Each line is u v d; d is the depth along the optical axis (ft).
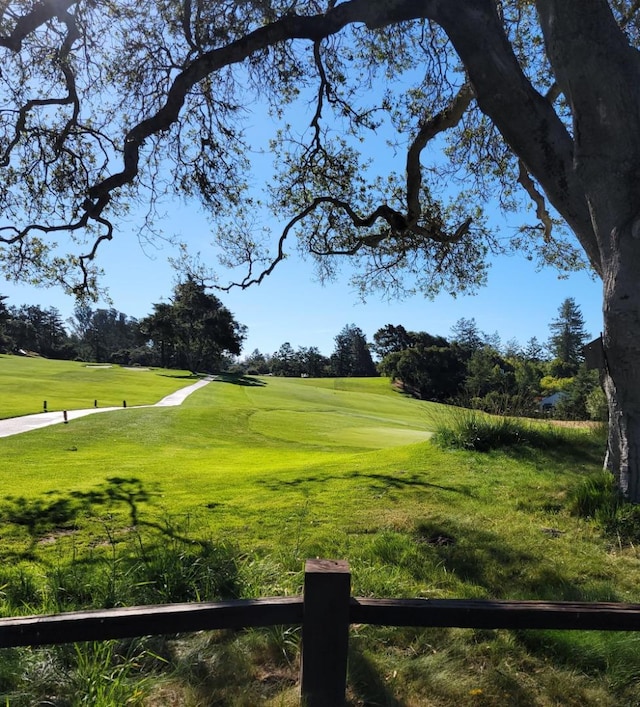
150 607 7.22
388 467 28.02
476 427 30.86
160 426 69.92
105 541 17.81
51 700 8.25
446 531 17.06
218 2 25.76
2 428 63.67
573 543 15.87
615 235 16.48
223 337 256.52
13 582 12.98
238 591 11.84
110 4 26.17
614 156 16.21
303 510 20.36
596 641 9.56
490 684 8.78
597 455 27.89
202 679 8.89
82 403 102.63
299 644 9.67
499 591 12.46
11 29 25.57
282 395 153.38
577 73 16.24
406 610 7.19
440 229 34.96
